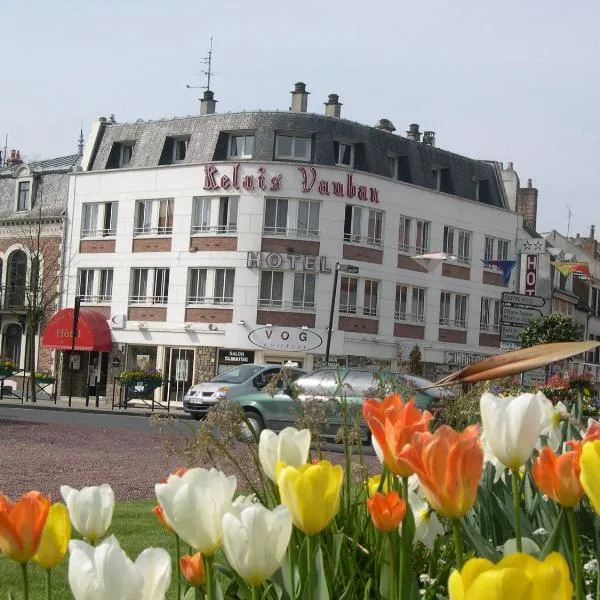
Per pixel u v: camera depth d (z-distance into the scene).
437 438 1.82
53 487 11.67
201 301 48.81
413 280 51.97
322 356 48.19
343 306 48.91
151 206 50.56
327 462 2.04
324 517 2.00
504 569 1.13
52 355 51.66
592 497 1.75
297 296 48.12
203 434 4.11
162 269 49.94
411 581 2.48
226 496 1.95
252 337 47.53
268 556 1.83
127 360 50.12
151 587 1.54
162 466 14.86
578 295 73.44
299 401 4.73
